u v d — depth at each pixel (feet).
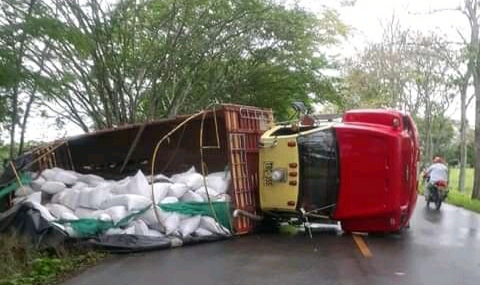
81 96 58.70
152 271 27.32
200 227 36.55
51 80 33.19
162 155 45.03
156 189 35.91
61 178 39.70
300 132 39.47
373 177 38.01
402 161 38.40
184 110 66.28
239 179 39.09
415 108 118.01
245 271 27.09
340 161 38.45
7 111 35.94
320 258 30.48
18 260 28.63
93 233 33.01
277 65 68.85
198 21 60.85
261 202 39.63
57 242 31.37
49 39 32.71
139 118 64.18
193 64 63.77
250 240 36.99
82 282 25.27
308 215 38.55
